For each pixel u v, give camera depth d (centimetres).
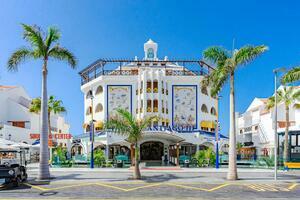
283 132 4334
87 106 5953
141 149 5297
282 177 2948
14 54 2752
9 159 3042
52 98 5584
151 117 2917
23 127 6003
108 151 4662
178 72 5544
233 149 2725
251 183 2520
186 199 1812
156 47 6141
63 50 2823
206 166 4272
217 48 2759
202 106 5619
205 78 2855
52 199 1805
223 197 1884
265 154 5841
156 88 5303
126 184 2461
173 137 4741
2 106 5944
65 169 3809
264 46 2620
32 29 2730
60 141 5953
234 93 2741
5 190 2150
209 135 5081
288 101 4412
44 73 2783
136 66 5809
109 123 2823
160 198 1842
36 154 5575
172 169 3841
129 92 5450
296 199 1822
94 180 2681
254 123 6431
